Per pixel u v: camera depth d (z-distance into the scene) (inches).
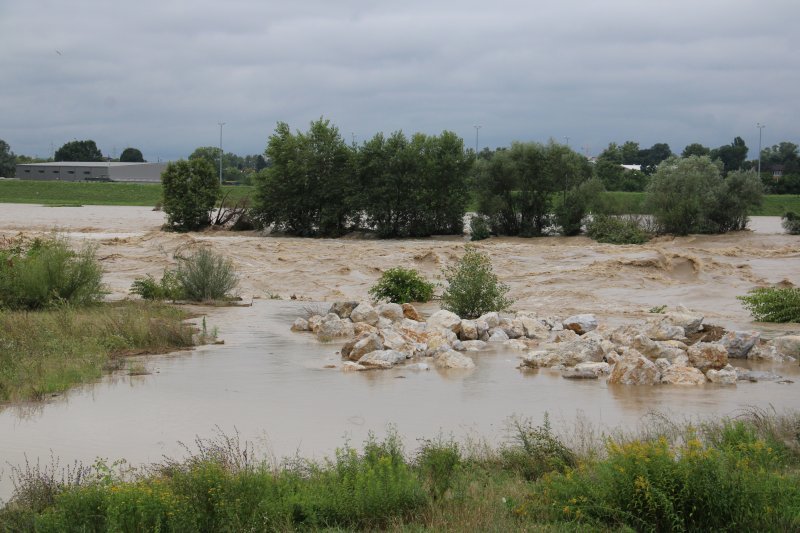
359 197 2379.4
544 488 313.6
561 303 1151.6
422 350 681.6
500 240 2336.4
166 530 276.7
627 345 690.2
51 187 4328.3
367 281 1428.4
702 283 1376.7
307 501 295.4
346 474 314.0
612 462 305.9
